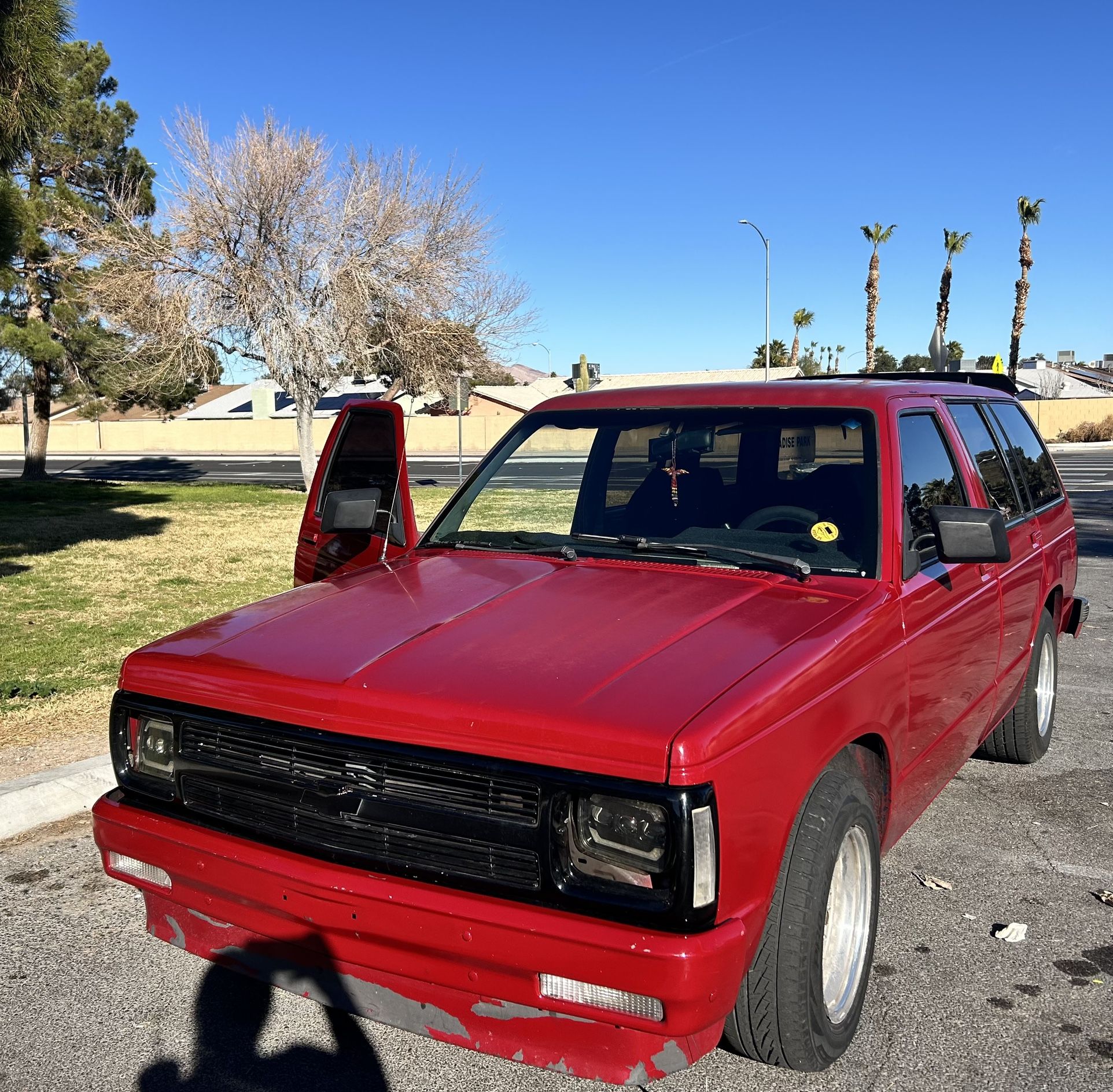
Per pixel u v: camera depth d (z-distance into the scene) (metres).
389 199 25.05
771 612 3.11
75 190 28.88
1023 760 5.66
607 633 2.94
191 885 2.93
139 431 60.62
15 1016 3.34
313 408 26.19
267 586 11.27
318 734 2.71
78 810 5.09
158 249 24.06
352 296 24.52
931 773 3.86
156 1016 3.34
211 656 3.04
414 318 25.34
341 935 2.63
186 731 2.95
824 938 2.78
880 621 3.21
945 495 4.15
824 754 2.80
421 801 2.57
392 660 2.85
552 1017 2.54
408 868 2.58
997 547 3.42
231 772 2.84
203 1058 3.12
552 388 66.00
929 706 3.63
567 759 2.45
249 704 2.83
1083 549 14.66
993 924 3.93
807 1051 2.79
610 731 2.42
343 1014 3.35
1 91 10.69
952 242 53.75
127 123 30.69
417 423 56.69
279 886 2.69
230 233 24.30
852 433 3.76
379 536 4.43
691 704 2.50
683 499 3.89
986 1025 3.26
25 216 26.94
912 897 4.16
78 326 29.23
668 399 4.19
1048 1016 3.31
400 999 2.70
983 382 5.74
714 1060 3.09
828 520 3.61
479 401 64.88
